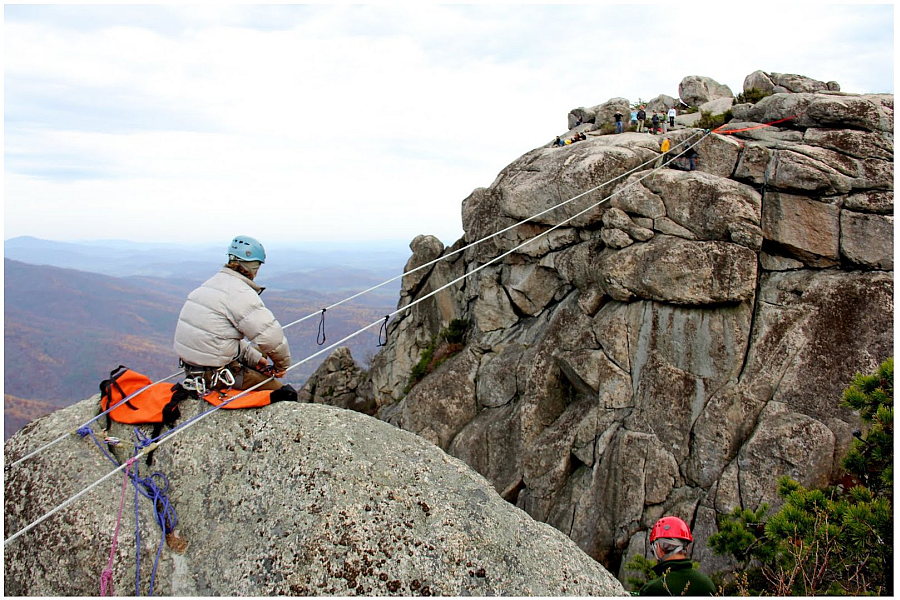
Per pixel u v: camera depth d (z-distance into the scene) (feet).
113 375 24.20
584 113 131.85
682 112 125.80
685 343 74.84
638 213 80.02
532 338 96.68
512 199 98.12
